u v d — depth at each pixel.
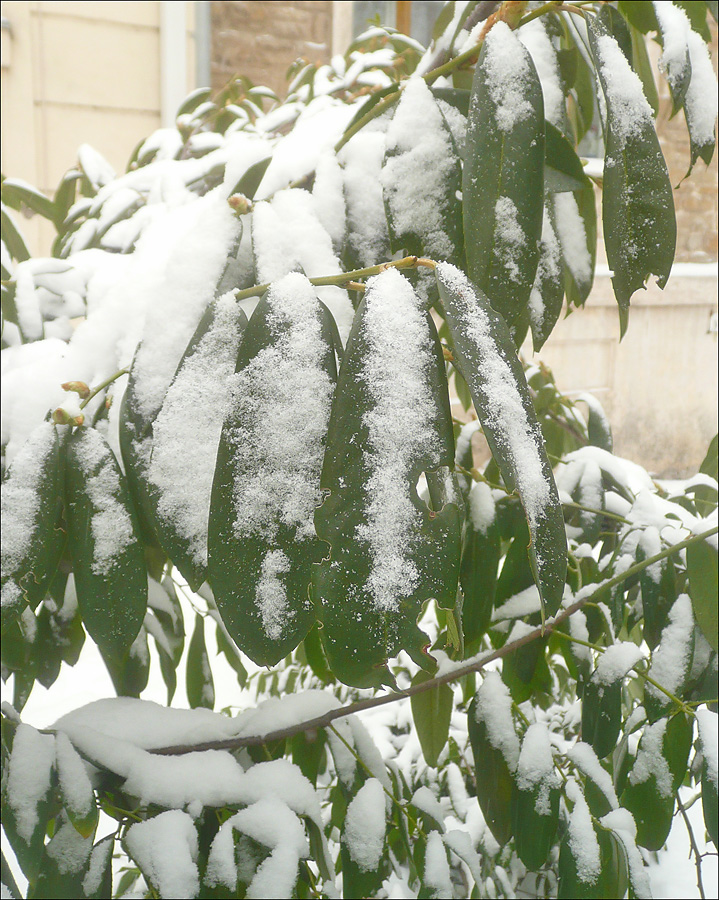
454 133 0.46
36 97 1.66
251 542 0.38
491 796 0.52
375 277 0.38
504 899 0.80
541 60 0.50
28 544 0.42
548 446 0.88
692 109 0.46
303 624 0.38
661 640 0.57
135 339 0.48
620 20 0.48
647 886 0.48
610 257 0.42
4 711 0.45
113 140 1.76
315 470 0.38
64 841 0.43
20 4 1.60
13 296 0.58
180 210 0.52
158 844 0.42
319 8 2.09
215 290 0.44
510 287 0.40
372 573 0.36
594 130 2.23
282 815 0.44
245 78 1.10
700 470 0.77
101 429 0.47
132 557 0.43
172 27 1.75
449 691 0.56
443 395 0.37
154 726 0.48
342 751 0.52
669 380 2.75
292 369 0.39
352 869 0.48
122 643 0.43
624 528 0.65
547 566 0.36
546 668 0.56
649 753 0.52
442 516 0.37
